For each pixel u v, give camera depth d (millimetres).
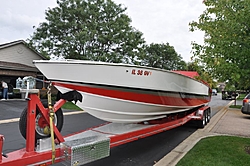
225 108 15852
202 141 5719
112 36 14992
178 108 5934
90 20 15359
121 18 15727
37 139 3117
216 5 4863
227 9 4555
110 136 3680
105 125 4707
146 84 4328
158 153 4883
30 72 16047
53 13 15352
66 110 11820
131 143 5645
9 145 5031
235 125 8594
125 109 4309
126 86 4023
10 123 7707
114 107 4137
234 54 4391
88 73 3586
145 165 4145
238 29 4340
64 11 15375
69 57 14812
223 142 5574
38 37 15477
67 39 14383
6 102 13258
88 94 3723
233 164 4020
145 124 5215
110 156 4598
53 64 3496
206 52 4816
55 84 3641
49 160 2797
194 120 7621
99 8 15711
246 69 4426
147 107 4629
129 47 15312
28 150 2750
